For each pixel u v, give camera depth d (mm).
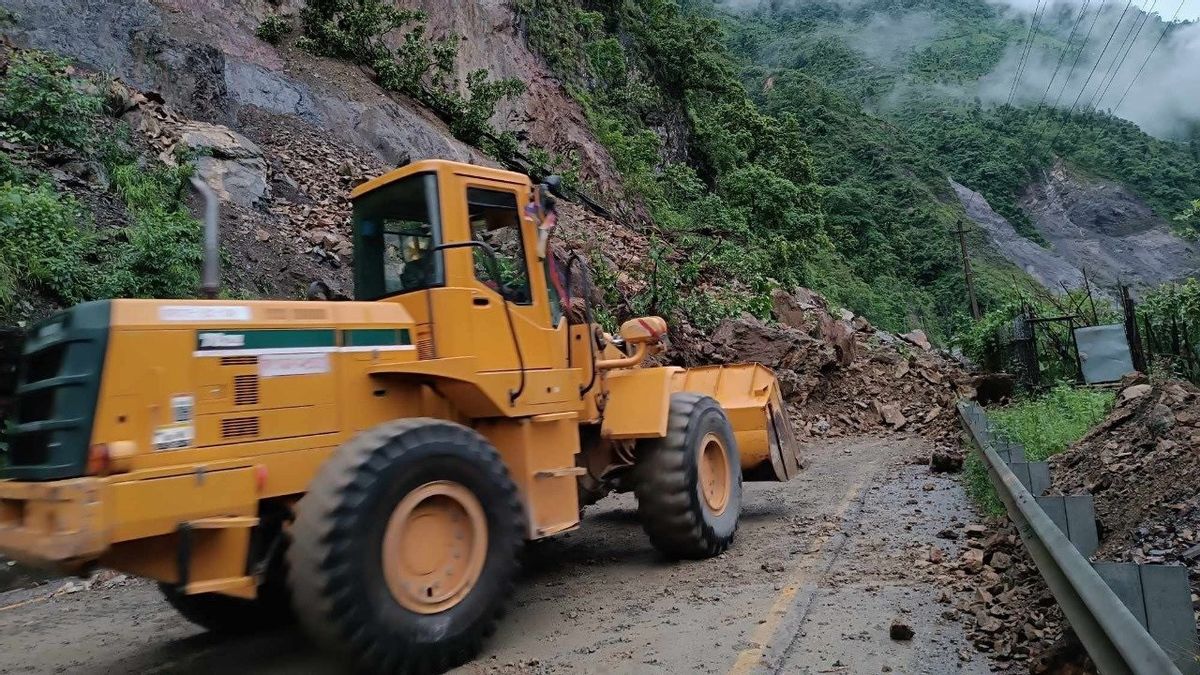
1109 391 11406
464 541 4387
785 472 7887
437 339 4820
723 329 15953
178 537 3783
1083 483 6438
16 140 10320
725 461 6746
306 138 16422
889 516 7293
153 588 6641
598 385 6113
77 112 11242
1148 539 4887
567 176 23359
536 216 5578
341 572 3773
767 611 4914
